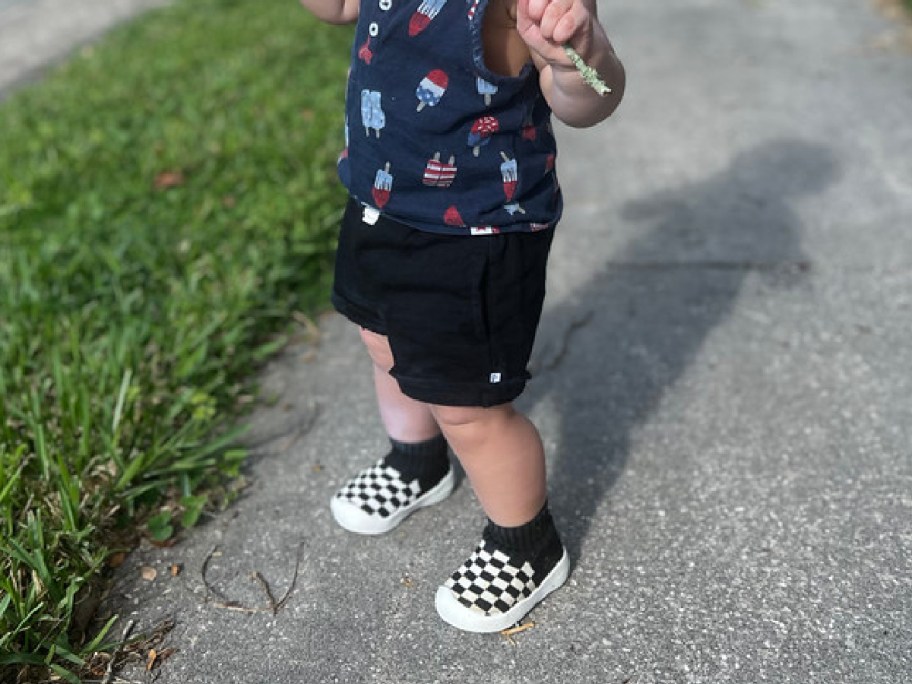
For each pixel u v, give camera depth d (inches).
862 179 76.2
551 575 40.6
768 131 86.1
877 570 41.3
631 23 120.6
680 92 96.7
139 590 42.3
